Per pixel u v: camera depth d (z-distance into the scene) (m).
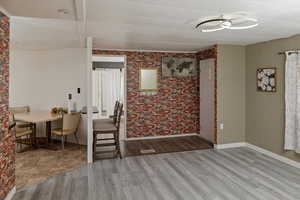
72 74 5.49
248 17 2.85
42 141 5.60
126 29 3.52
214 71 5.10
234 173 3.61
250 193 2.95
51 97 5.74
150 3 2.39
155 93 5.90
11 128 2.80
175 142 5.54
